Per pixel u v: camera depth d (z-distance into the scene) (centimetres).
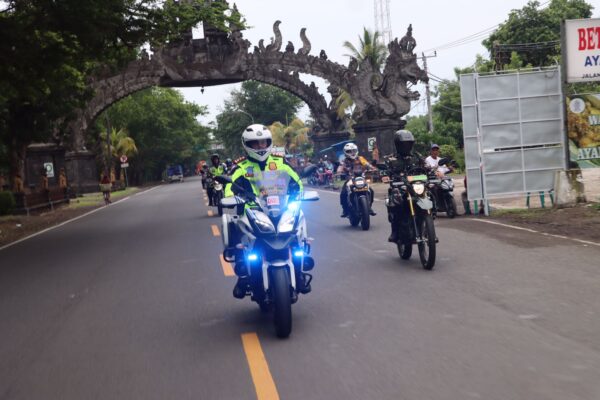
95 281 977
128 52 2128
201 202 2819
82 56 2014
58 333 675
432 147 1474
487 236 1133
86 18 1691
